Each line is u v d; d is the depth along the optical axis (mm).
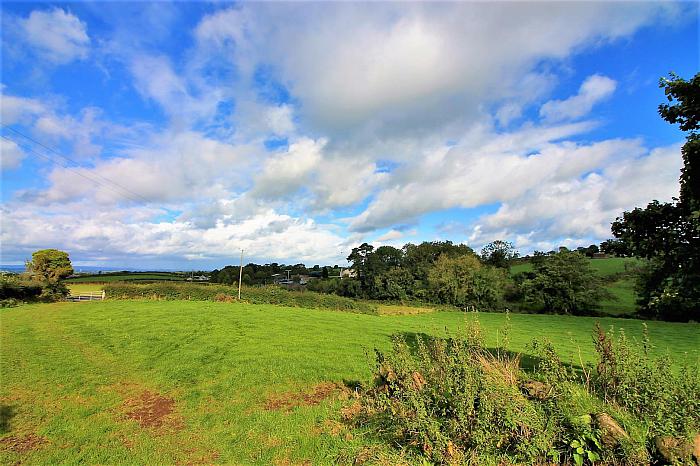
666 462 5371
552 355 7598
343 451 7289
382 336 24875
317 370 14266
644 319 53031
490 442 6094
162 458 7531
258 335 21766
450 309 69125
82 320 25531
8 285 35312
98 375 13352
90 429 8906
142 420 9562
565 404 6332
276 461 7270
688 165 6547
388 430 7730
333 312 46062
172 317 27250
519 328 43469
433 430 6434
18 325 23422
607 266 80438
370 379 12531
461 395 6508
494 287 71000
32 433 8617
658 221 7590
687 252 7180
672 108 6750
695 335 37969
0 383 12031
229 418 9609
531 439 5988
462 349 7961
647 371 6789
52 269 42656
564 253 65438
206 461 7395
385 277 83812
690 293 7355
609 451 5621
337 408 9898
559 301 62969
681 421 5797
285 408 10414
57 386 12016
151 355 16297
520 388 7238
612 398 6809
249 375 13477
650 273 8250
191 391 11805
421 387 7555
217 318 27797
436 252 101938
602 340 7602
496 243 104375
